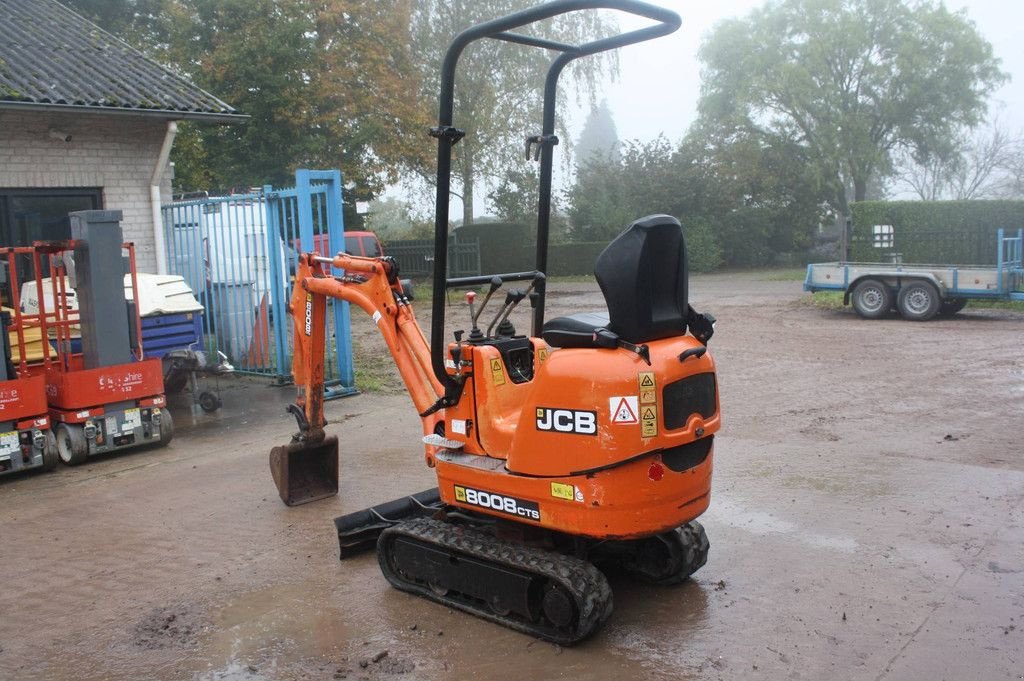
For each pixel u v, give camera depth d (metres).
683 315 4.20
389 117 28.03
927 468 6.82
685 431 4.03
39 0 14.16
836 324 15.99
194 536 5.83
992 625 4.24
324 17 26.11
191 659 4.16
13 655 4.25
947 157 35.88
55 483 7.18
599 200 35.25
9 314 7.54
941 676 3.79
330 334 10.59
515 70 33.00
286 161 25.38
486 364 4.52
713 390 4.28
